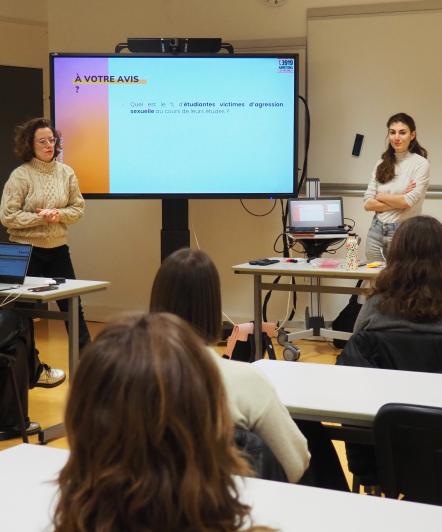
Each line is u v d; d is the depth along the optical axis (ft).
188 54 18.16
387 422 5.68
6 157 20.80
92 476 2.28
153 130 18.44
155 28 20.52
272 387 5.27
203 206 20.57
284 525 3.93
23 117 20.99
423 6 18.04
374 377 7.21
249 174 18.56
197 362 2.33
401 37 18.31
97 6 20.98
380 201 16.31
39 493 4.41
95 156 18.53
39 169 14.70
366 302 8.02
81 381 2.31
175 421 2.24
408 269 7.56
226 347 16.58
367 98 18.79
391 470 5.85
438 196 18.38
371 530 3.88
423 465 5.72
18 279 12.54
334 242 17.17
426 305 7.50
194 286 5.22
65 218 14.87
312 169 19.49
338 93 19.03
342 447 11.38
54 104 18.47
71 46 21.34
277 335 17.46
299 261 16.02
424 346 7.57
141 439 2.24
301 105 19.29
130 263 21.45
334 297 19.71
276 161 18.53
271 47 19.51
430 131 18.33
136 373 2.24
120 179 18.58
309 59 19.20
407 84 18.40
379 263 15.26
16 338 11.68
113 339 2.33
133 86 18.31
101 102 18.39
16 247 12.74
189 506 2.25
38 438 11.98
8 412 11.82
